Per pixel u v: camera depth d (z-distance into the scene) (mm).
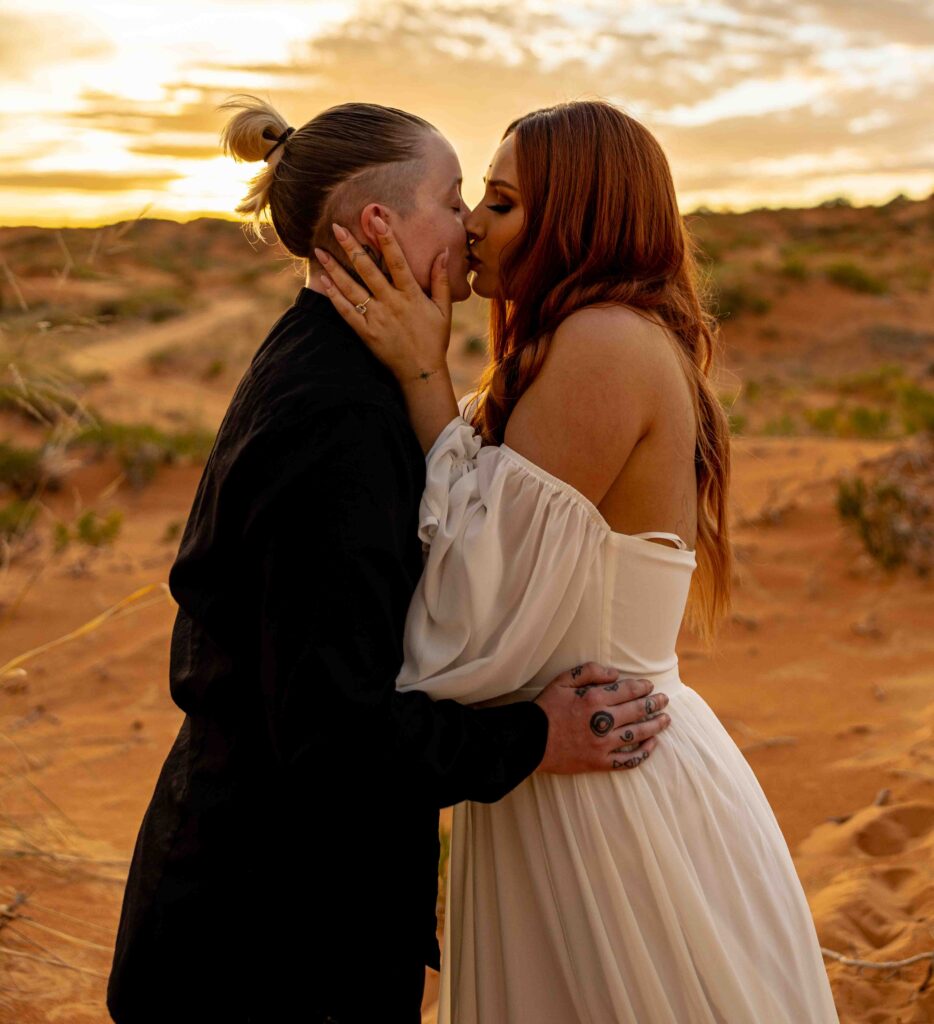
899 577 6316
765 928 1993
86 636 6250
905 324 30156
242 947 1834
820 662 5371
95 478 11117
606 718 1878
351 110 1949
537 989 1973
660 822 1914
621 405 1856
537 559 1858
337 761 1688
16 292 3598
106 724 5059
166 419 17562
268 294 35531
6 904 3176
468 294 2111
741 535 7078
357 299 1920
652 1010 1868
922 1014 2664
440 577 1850
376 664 1694
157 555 8086
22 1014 2732
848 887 3271
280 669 1700
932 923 3002
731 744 2154
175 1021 1855
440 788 1740
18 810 3984
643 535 1941
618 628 1967
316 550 1693
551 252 1975
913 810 3717
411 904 1869
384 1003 1851
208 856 1838
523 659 1866
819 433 13141
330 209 1931
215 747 1856
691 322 2072
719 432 2127
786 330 29781
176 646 1969
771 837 2094
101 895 3393
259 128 1986
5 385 3705
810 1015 1972
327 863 1828
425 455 1946
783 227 56125
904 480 7258
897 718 4633
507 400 2016
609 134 1959
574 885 1922
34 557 7676
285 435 1740
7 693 5465
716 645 5652
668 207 2004
